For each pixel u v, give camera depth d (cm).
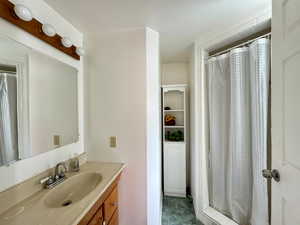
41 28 109
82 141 162
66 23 139
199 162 190
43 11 113
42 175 107
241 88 150
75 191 119
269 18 125
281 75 78
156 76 163
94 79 162
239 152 153
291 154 72
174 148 240
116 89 158
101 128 161
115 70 158
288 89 73
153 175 161
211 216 170
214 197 181
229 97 164
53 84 124
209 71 179
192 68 208
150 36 157
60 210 81
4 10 84
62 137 133
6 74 88
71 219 74
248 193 153
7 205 83
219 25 152
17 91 94
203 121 185
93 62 161
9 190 85
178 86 246
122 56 157
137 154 155
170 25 151
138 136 155
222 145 172
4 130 86
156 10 127
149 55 156
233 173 157
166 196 242
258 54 134
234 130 154
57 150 126
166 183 242
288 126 74
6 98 88
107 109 160
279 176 81
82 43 162
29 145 101
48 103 118
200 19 141
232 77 154
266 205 134
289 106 73
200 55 183
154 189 162
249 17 137
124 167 153
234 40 159
